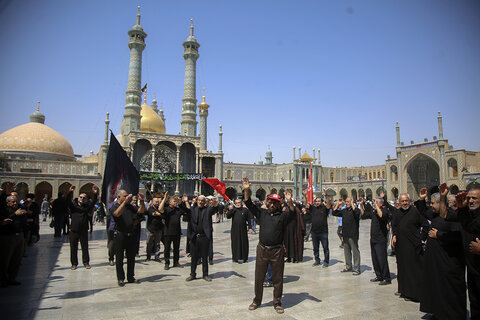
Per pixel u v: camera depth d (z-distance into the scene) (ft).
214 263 33.35
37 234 45.09
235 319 17.37
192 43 161.89
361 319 17.75
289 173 196.95
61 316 17.54
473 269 15.98
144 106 172.65
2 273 23.29
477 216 15.83
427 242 18.43
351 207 29.45
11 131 174.40
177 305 19.57
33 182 136.67
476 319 16.07
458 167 144.46
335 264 33.45
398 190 169.37
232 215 34.01
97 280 25.67
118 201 24.72
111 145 35.65
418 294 20.49
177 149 152.66
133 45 148.25
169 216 30.55
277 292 18.84
